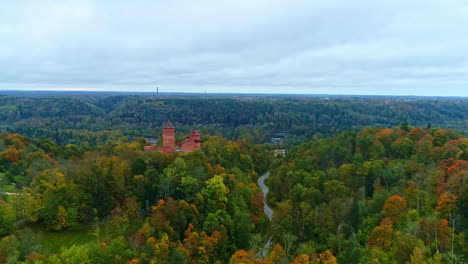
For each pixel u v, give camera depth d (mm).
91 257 52625
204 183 78438
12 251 49688
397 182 83812
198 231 67438
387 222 64438
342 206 74875
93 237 62625
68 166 83562
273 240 71312
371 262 56531
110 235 62312
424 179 80688
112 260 53344
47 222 63844
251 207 86250
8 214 57781
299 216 75625
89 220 67812
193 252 62219
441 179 75875
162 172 80375
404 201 70125
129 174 76562
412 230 61156
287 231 71625
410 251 55594
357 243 63625
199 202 73500
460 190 65875
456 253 56094
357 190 86938
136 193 72688
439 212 65188
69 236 62875
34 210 64250
